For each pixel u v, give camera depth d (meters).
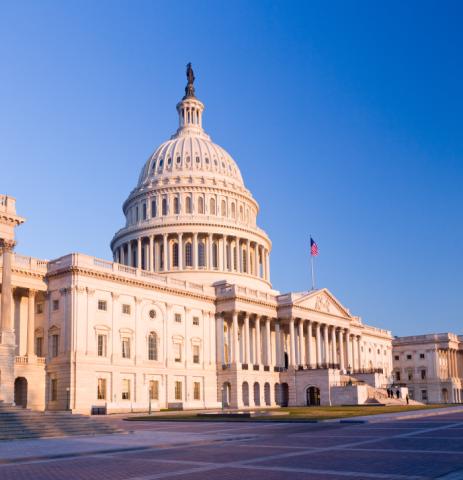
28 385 80.88
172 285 101.25
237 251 134.25
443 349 177.38
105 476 21.97
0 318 55.97
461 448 27.94
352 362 143.38
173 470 22.98
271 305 116.50
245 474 21.36
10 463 26.84
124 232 134.88
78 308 83.38
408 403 105.81
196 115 159.75
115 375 86.94
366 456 25.58
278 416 59.12
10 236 54.41
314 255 127.81
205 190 137.75
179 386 98.81
